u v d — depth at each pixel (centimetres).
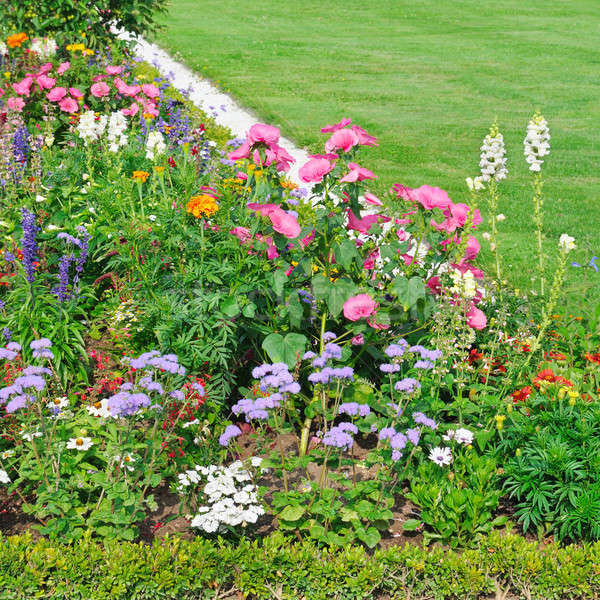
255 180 520
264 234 488
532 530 428
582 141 1385
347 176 466
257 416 404
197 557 377
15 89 870
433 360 444
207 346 492
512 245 874
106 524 407
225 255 533
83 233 599
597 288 716
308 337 531
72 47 1005
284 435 493
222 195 562
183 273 532
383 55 2275
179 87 1673
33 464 421
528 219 964
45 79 897
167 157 718
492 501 410
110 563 371
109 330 564
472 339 478
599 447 421
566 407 443
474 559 386
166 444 434
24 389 437
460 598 382
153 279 554
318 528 402
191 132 876
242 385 530
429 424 412
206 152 827
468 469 425
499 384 500
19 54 987
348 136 479
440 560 384
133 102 952
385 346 502
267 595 378
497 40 2567
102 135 775
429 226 505
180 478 404
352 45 2434
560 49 2395
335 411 450
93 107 970
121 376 523
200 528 410
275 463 436
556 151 1316
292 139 1309
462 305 472
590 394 460
